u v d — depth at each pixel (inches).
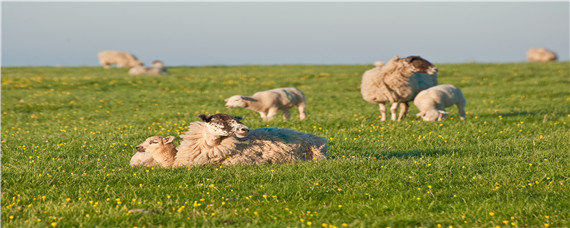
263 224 435.8
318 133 957.8
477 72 2608.3
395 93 1075.3
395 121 1073.5
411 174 582.6
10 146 850.8
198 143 623.8
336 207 478.0
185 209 474.0
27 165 654.5
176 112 1476.4
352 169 605.0
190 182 553.6
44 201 496.4
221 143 619.5
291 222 443.2
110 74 2844.5
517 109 1350.9
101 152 784.3
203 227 418.3
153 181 558.9
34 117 1456.7
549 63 3063.5
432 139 858.1
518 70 2650.1
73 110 1611.7
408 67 1055.6
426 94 1052.5
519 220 437.4
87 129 1094.4
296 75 2659.9
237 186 536.4
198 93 2065.7
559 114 1160.2
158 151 634.8
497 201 481.7
